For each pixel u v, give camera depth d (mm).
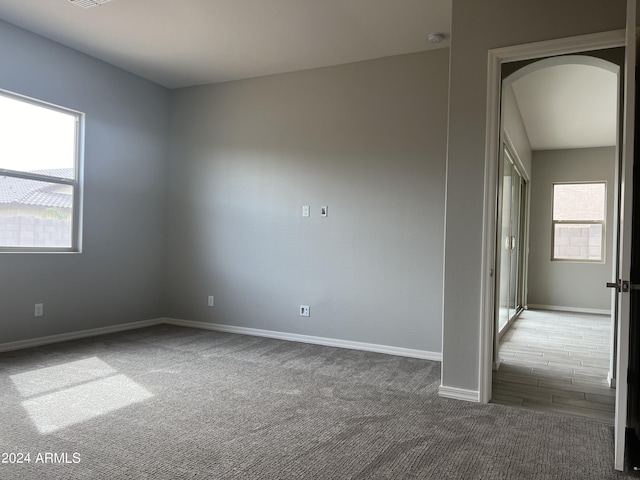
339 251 4496
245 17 3625
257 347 4371
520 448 2307
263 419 2605
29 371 3396
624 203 2096
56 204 4352
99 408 2715
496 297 3904
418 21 3613
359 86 4430
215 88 5211
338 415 2691
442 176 4059
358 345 4383
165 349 4195
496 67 2945
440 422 2621
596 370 3877
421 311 4117
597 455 2242
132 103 5012
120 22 3787
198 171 5305
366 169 4383
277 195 4828
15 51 3898
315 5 3402
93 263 4648
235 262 5059
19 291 4023
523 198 7742
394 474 2014
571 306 7770
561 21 2766
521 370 3855
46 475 1926
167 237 5484
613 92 5062
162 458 2105
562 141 7363
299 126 4723
